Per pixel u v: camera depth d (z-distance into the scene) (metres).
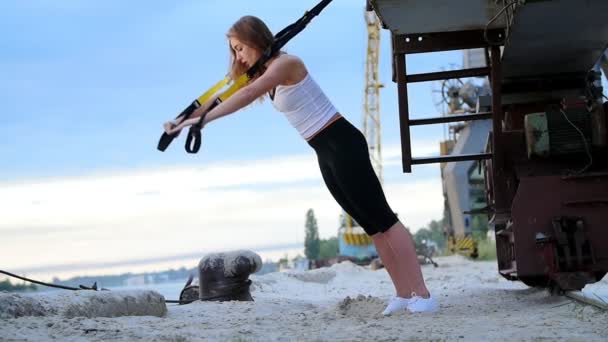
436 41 8.59
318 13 6.43
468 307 7.75
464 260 39.12
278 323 6.58
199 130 5.89
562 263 7.76
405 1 7.53
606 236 7.77
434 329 5.69
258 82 6.20
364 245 67.88
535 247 7.88
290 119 6.67
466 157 8.77
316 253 161.00
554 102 9.76
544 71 9.48
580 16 7.50
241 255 10.08
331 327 6.06
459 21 8.18
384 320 6.45
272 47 6.38
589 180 7.85
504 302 8.15
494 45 8.45
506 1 7.57
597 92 9.54
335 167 6.65
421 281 6.98
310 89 6.51
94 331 5.63
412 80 8.72
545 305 7.45
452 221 49.94
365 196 6.71
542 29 7.82
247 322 6.70
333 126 6.62
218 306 8.61
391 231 6.91
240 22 6.42
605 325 5.59
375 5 7.62
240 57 6.46
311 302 9.95
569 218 7.77
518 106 9.85
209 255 10.23
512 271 8.88
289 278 18.06
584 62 9.24
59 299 6.89
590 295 7.08
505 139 8.68
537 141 8.29
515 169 8.55
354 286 16.38
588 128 8.23
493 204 9.05
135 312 7.45
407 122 8.73
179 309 8.41
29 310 6.45
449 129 48.06
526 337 5.19
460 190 45.38
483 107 9.48
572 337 5.09
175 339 5.32
